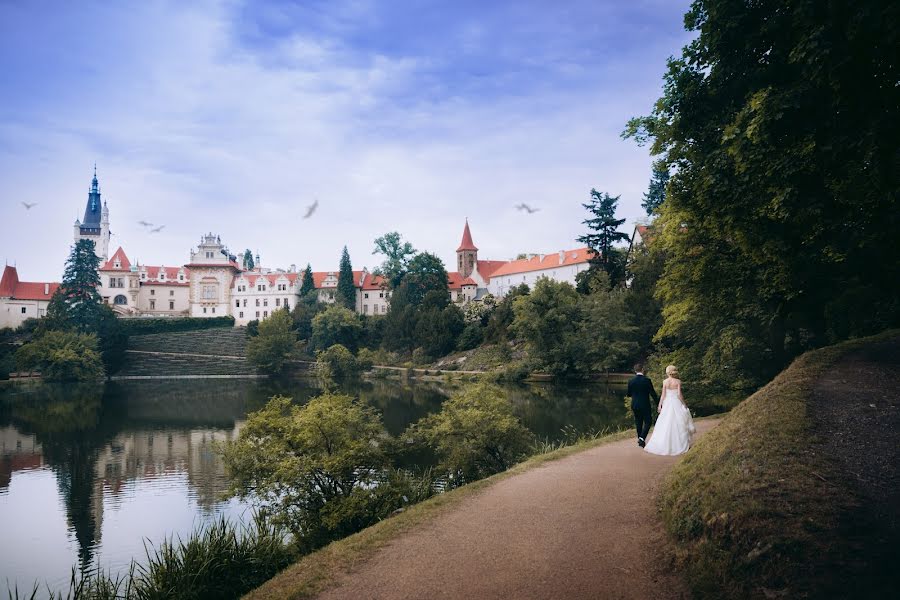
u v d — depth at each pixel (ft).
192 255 393.91
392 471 54.03
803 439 26.43
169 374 294.46
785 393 32.91
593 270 236.84
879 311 53.83
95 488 82.79
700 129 50.70
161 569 39.70
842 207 40.81
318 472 50.93
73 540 62.13
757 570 19.38
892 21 30.42
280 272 407.23
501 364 233.96
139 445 114.42
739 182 43.93
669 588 20.71
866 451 24.79
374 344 335.26
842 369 35.86
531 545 25.58
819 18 35.37
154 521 67.31
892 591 16.80
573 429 96.89
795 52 35.65
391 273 374.43
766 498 22.21
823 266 50.57
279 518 48.85
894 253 43.68
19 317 365.61
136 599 39.11
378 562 25.58
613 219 240.53
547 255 389.19
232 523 64.28
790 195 38.88
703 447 31.30
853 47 33.60
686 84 50.93
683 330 89.61
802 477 23.15
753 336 75.97
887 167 34.06
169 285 410.11
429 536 28.30
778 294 59.77
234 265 407.64
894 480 22.43
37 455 105.91
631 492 32.71
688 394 82.02
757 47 45.29
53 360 255.50
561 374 198.39
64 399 194.49
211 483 84.48
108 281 393.50
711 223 50.72
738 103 47.26
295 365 310.65
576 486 35.12
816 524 20.02
